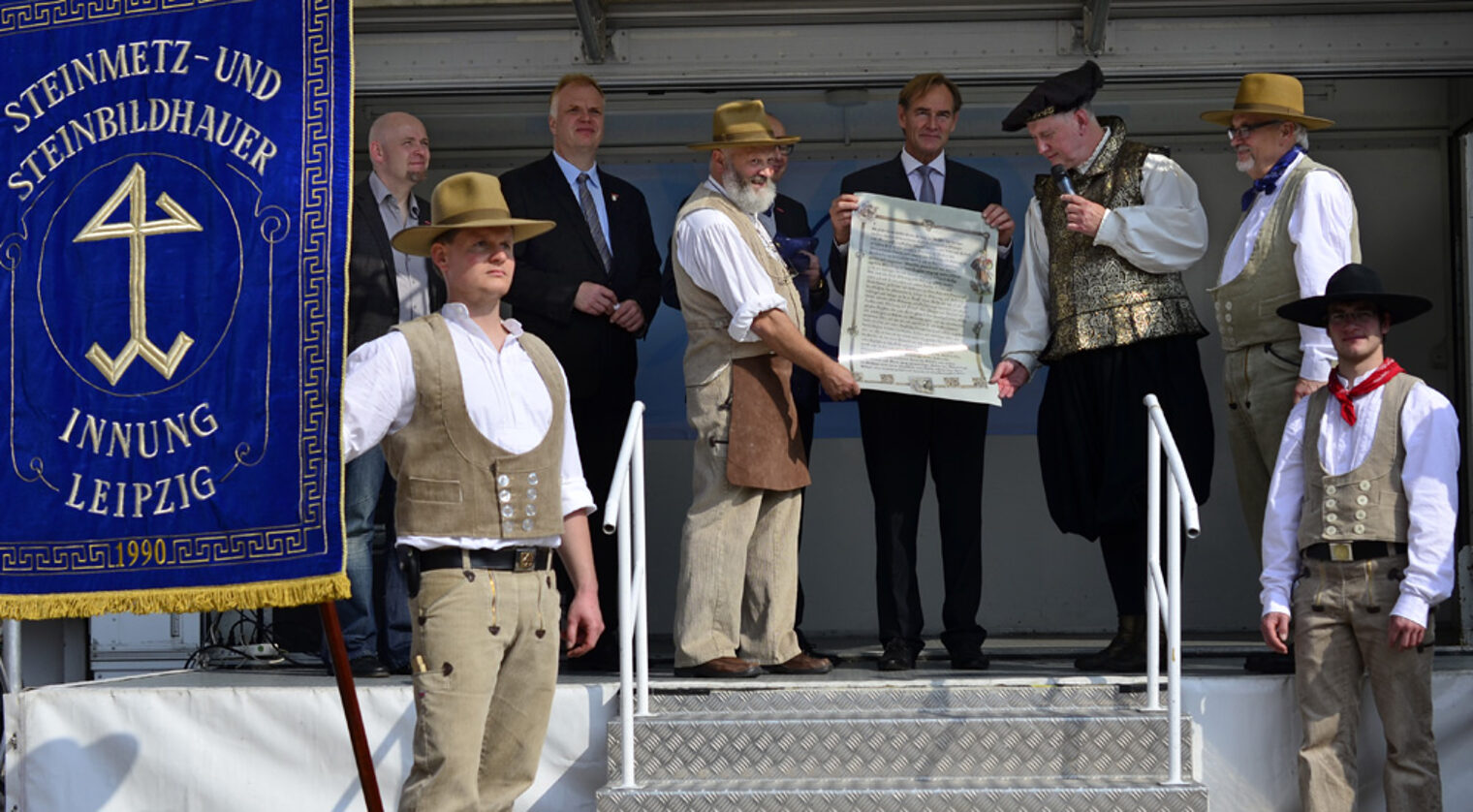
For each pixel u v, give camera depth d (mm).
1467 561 5914
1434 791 4320
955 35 6074
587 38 5926
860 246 5289
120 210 3695
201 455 3607
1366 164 7184
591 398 5496
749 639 5047
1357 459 4352
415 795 3533
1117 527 5148
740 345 4914
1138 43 6039
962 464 5340
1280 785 4578
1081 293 5195
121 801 4754
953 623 5293
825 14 6047
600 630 3965
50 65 3771
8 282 3721
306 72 3678
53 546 3648
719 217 4863
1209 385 7344
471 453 3621
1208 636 6891
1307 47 6000
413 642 3619
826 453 7383
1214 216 7234
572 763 4586
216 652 6793
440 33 6117
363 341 5277
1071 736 4391
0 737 5273
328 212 3619
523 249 5559
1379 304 4359
